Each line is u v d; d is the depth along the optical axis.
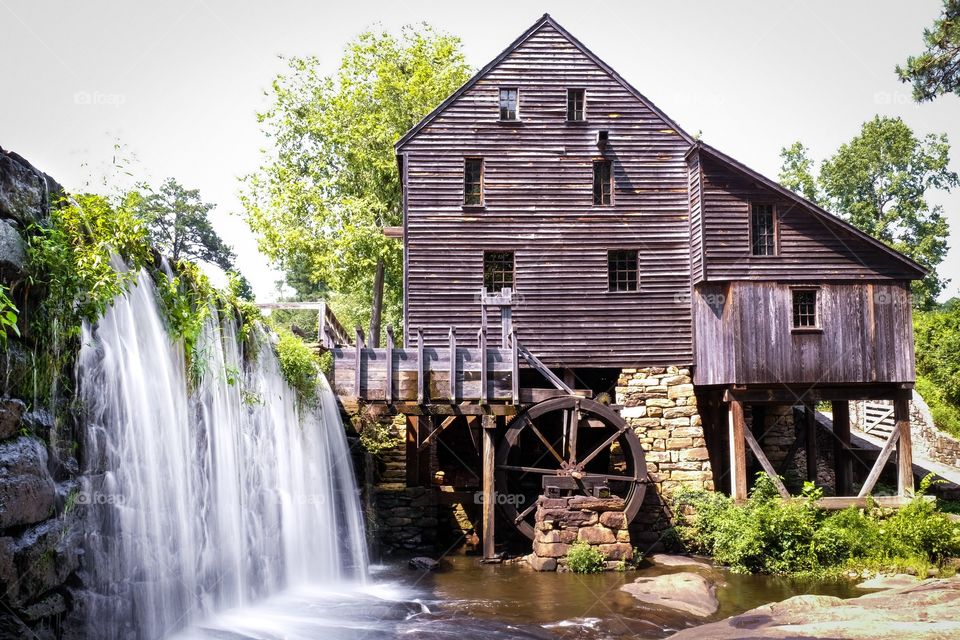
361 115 30.98
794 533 16.11
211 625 10.30
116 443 8.38
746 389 19.02
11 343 6.67
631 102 20.55
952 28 18.86
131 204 8.81
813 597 11.56
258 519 12.64
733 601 13.28
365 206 30.16
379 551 17.92
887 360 18.84
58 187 7.93
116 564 8.23
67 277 7.45
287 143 31.98
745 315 18.92
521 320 19.81
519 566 16.58
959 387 29.52
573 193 20.22
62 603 7.12
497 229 20.05
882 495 20.62
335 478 16.77
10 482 6.32
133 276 8.41
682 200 20.30
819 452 24.12
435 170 20.12
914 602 10.99
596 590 14.01
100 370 8.13
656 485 19.14
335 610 12.14
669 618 12.04
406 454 18.95
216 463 11.11
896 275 18.98
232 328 12.40
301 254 32.00
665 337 19.81
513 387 17.12
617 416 17.77
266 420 13.48
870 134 46.66
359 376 17.03
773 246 19.23
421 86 30.41
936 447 27.36
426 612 12.34
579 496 16.55
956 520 17.23
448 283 19.84
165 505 9.44
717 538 17.14
